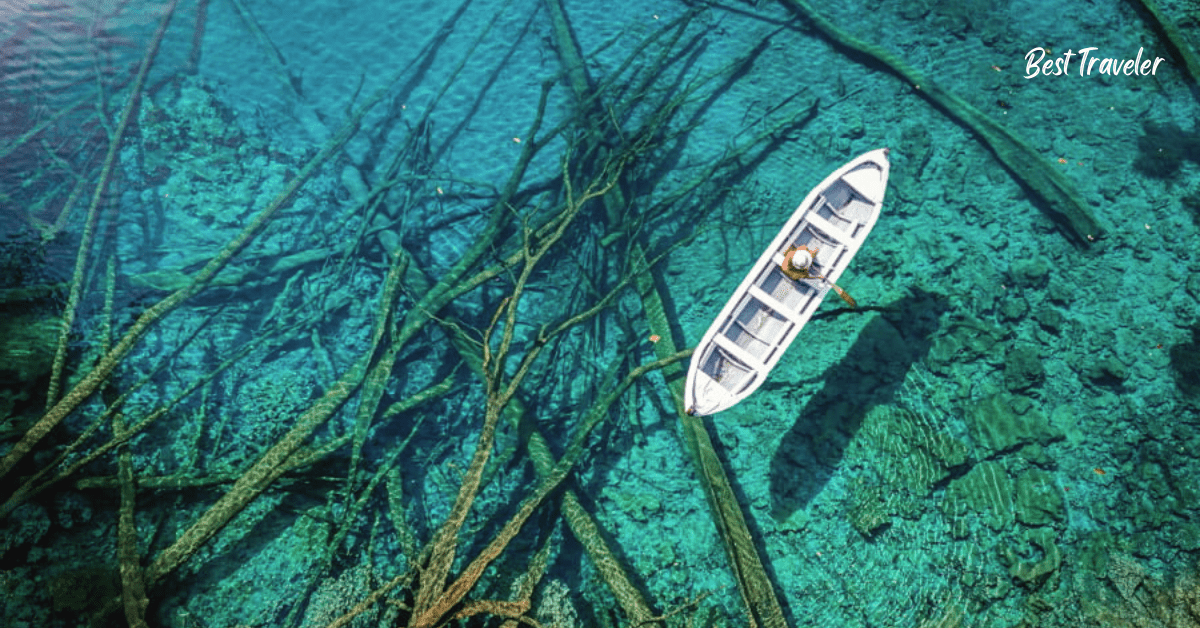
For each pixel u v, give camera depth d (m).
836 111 15.07
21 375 10.50
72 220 12.30
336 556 10.12
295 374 11.70
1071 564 10.64
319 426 10.78
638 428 11.83
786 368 12.29
